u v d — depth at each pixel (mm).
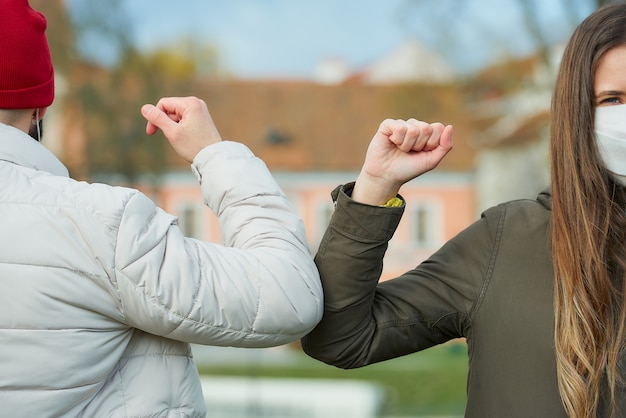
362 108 43500
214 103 42844
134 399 1801
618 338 1890
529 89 30344
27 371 1679
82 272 1723
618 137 1916
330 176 42125
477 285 2025
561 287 1925
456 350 25406
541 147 35656
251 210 1942
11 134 1814
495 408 1958
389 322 2072
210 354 24875
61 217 1732
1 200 1733
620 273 1943
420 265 2143
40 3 33562
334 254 2008
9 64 1805
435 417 13828
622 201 1999
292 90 44125
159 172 36469
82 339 1725
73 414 1737
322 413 11547
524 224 2039
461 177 38750
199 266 1800
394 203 2029
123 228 1743
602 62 1939
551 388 1922
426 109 38406
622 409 1892
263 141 42750
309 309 1886
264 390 12016
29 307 1687
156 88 36531
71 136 35312
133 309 1752
